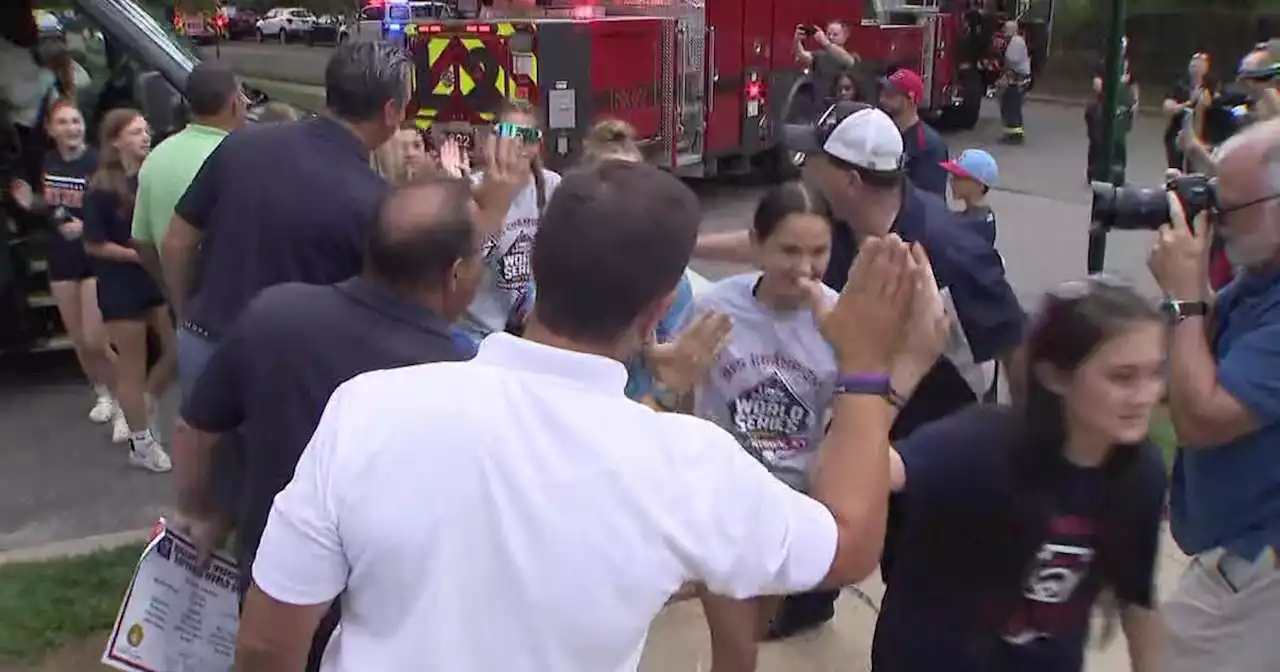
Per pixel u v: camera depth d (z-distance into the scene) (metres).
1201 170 4.26
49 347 7.04
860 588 4.52
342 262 3.30
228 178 3.36
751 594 1.62
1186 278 2.54
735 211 13.20
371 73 3.34
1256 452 2.57
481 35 10.63
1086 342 2.12
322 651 2.11
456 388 1.59
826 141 3.34
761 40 13.45
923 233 3.38
